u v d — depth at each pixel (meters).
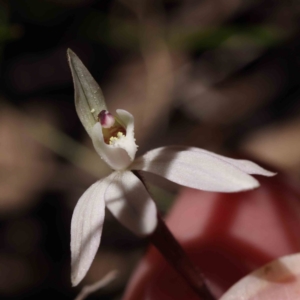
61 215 0.19
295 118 0.20
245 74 0.22
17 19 0.21
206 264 0.15
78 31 0.21
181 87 0.22
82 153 0.19
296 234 0.15
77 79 0.12
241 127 0.20
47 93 0.22
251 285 0.13
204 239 0.15
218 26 0.21
